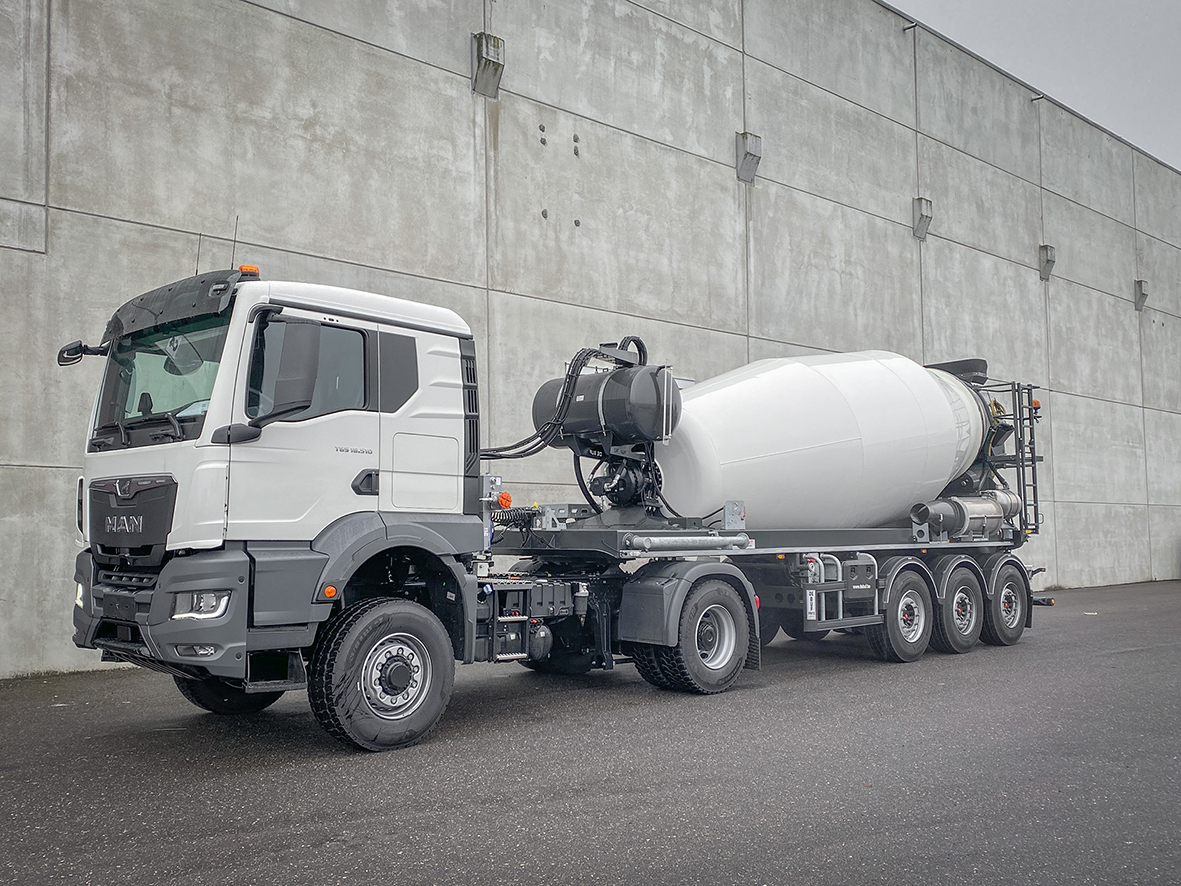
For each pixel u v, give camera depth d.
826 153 18.02
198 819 4.71
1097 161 25.62
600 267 14.23
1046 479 22.47
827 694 8.23
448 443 6.84
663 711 7.49
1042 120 23.78
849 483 9.89
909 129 19.89
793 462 9.38
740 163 16.36
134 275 10.18
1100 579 23.66
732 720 7.11
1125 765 5.72
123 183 10.17
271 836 4.43
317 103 11.62
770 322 16.62
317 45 11.68
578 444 9.07
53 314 9.68
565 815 4.73
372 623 6.15
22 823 4.68
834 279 17.88
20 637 9.39
